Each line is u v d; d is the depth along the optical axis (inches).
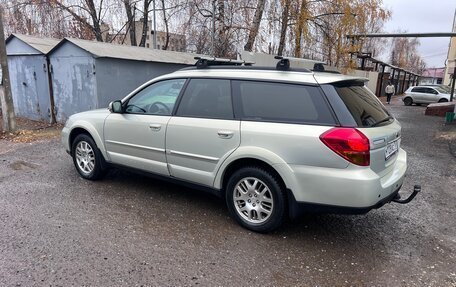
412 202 194.1
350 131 124.9
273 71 147.7
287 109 138.5
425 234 154.9
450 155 328.8
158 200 181.6
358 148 123.2
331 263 128.4
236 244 139.1
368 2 797.9
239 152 144.2
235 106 149.9
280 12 733.3
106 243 136.5
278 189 139.0
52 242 135.6
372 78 1317.7
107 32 960.9
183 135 160.9
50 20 807.7
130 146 183.2
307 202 133.0
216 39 732.7
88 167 207.0
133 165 185.3
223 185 156.5
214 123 152.0
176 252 132.0
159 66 510.0
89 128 199.3
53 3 776.3
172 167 168.4
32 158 258.4
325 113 130.7
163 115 170.4
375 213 175.8
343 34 796.0
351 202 125.4
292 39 762.2
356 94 144.3
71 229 146.7
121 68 445.1
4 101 342.6
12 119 349.7
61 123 455.8
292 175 133.2
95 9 889.5
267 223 143.9
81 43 425.7
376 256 134.5
